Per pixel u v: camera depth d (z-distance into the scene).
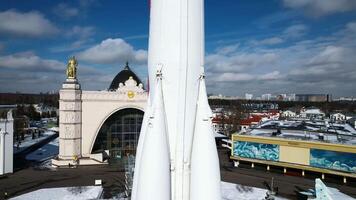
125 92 72.00
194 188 16.55
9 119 59.09
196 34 17.30
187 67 17.09
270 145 64.62
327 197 39.81
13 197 44.62
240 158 68.75
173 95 17.09
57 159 67.69
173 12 17.05
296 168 61.06
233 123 124.31
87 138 70.25
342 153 55.50
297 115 163.38
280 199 45.06
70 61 67.69
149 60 18.17
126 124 74.50
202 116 17.20
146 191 15.76
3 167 58.03
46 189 48.91
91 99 70.06
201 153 16.75
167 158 16.41
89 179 55.88
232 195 46.97
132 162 51.91
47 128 143.38
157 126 16.47
